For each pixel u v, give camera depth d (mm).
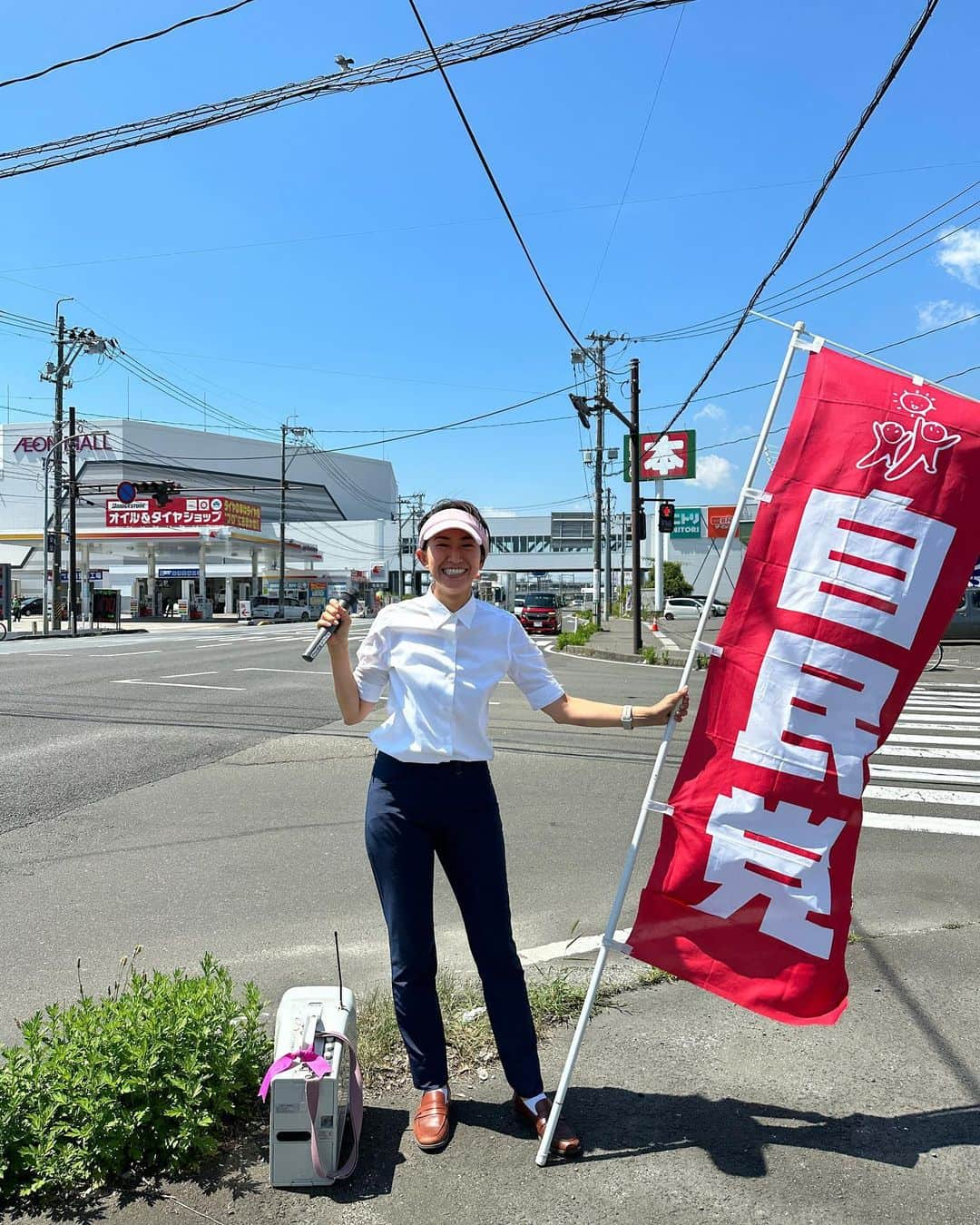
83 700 12570
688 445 43812
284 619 51688
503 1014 2627
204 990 2752
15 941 4164
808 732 2604
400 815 2572
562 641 27172
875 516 2615
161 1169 2418
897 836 6078
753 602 2682
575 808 6738
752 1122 2631
